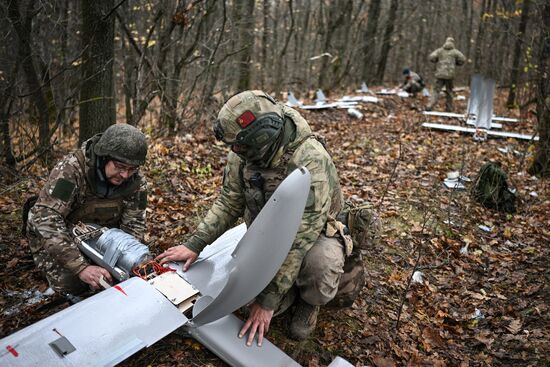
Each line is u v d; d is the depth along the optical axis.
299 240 2.04
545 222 4.60
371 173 5.66
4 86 4.75
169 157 5.17
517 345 2.71
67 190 2.29
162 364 2.04
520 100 11.70
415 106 11.25
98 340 1.82
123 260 2.25
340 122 8.70
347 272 2.43
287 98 9.98
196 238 2.34
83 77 4.73
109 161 2.25
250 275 1.89
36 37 5.38
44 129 5.18
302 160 2.04
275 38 14.05
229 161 2.31
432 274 3.51
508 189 4.95
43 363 1.69
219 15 9.16
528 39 10.73
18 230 3.33
